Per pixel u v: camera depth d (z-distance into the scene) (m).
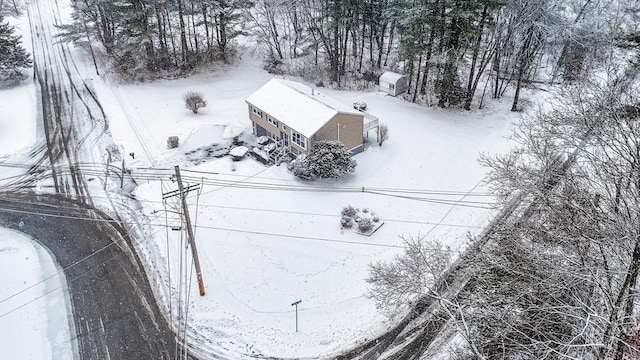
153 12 44.88
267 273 25.00
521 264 16.84
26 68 47.28
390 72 43.75
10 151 35.38
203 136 36.56
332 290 24.05
